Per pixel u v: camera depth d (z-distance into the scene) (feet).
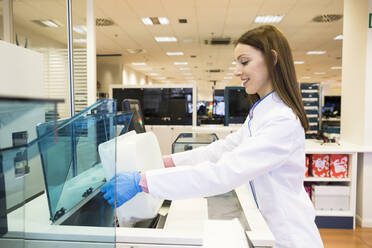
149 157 2.85
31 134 1.35
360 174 8.91
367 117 8.87
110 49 26.73
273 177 2.73
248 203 2.57
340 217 8.67
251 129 2.90
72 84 9.19
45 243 1.66
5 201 1.35
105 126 1.88
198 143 3.93
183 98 14.30
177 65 36.42
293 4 14.70
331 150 8.52
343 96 10.16
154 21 17.85
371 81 8.80
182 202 2.66
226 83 61.05
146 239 1.88
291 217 2.66
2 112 1.11
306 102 12.65
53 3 13.35
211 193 2.32
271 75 2.60
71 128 1.60
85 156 1.73
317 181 9.61
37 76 2.71
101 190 1.85
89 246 1.73
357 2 9.23
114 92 14.53
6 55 2.17
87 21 9.17
